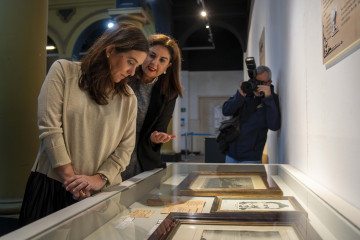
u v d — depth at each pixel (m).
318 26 1.41
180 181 1.42
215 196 1.15
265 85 2.46
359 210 0.90
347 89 1.05
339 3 1.08
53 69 1.23
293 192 1.25
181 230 0.77
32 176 1.24
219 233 0.74
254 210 0.92
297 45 1.87
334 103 1.19
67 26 10.59
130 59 1.21
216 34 13.08
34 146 2.77
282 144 2.45
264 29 3.78
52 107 1.18
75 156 1.23
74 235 0.64
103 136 1.26
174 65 1.77
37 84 2.80
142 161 1.65
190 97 13.72
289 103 2.14
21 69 2.72
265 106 2.58
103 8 10.35
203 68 13.66
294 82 1.96
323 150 1.33
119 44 1.19
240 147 2.64
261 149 2.65
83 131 1.23
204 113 13.79
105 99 1.25
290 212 0.89
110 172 1.26
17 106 2.70
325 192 1.18
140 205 1.00
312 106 1.52
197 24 9.30
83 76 1.22
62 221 0.65
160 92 1.75
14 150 2.69
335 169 1.17
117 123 1.30
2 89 2.69
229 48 13.50
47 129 1.16
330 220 0.75
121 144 1.38
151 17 10.28
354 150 0.99
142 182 1.13
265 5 3.66
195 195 1.16
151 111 1.74
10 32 2.71
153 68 1.68
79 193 1.13
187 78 13.59
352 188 0.99
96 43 1.24
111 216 0.82
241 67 13.45
